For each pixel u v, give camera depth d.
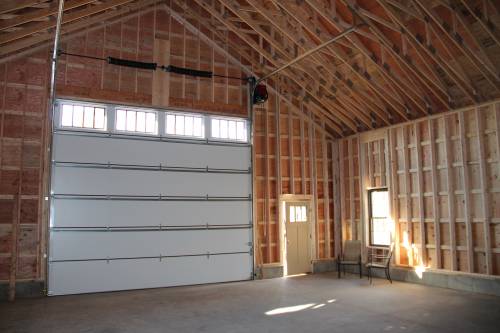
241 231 10.01
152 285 8.92
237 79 10.38
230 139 10.15
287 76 10.35
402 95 9.16
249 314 6.43
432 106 8.91
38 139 8.24
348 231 11.22
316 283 9.25
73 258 8.32
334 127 11.39
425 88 8.71
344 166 11.44
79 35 8.73
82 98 8.62
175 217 9.33
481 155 7.99
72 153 8.50
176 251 9.25
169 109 9.45
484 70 7.41
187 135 9.69
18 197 7.93
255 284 9.26
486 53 7.17
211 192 9.77
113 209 8.76
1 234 7.80
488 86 7.82
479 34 7.03
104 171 8.75
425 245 9.05
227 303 7.25
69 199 8.40
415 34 7.25
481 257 7.99
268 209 10.35
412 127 9.51
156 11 9.61
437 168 8.88
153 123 9.37
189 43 9.89
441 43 7.36
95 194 8.62
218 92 10.09
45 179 8.20
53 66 7.95
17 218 7.86
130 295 8.09
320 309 6.71
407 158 9.55
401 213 9.69
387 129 10.08
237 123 10.32
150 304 7.22
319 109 10.91
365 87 9.48
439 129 8.90
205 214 9.65
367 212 10.68
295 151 11.01
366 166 10.77
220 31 10.01
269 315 6.35
